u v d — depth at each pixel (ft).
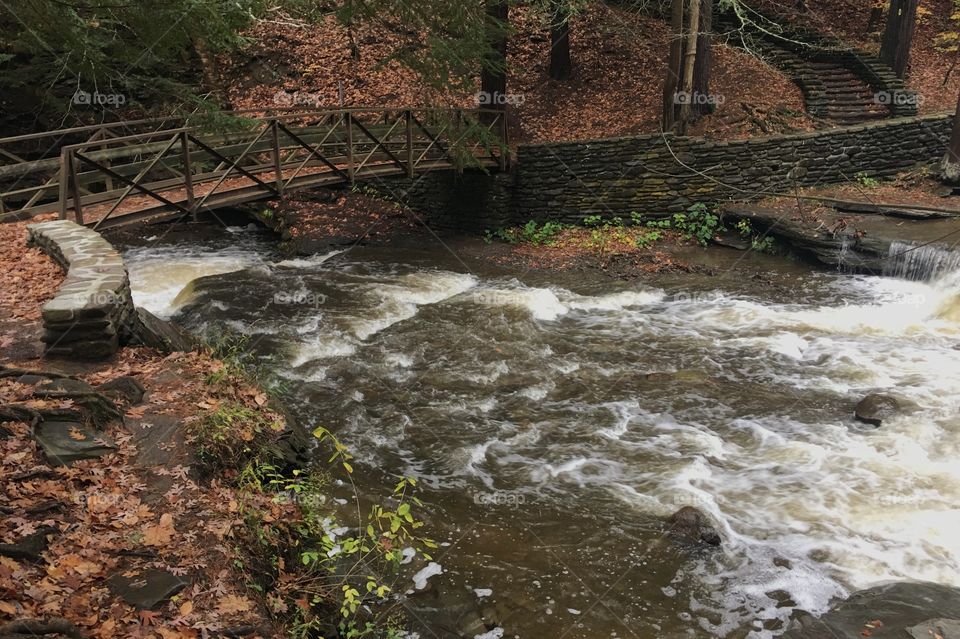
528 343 32.35
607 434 24.64
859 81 58.70
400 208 51.67
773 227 44.21
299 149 47.24
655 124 52.44
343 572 16.55
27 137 32.07
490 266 43.60
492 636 15.47
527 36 63.21
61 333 18.56
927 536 18.89
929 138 52.47
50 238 24.98
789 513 20.03
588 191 48.37
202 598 11.46
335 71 59.41
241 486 15.25
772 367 30.14
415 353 30.91
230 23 31.68
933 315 35.17
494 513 20.04
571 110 56.18
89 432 15.37
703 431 24.88
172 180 36.99
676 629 15.81
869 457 22.81
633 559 18.12
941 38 66.80
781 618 16.16
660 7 62.85
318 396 26.71
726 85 57.36
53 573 11.17
